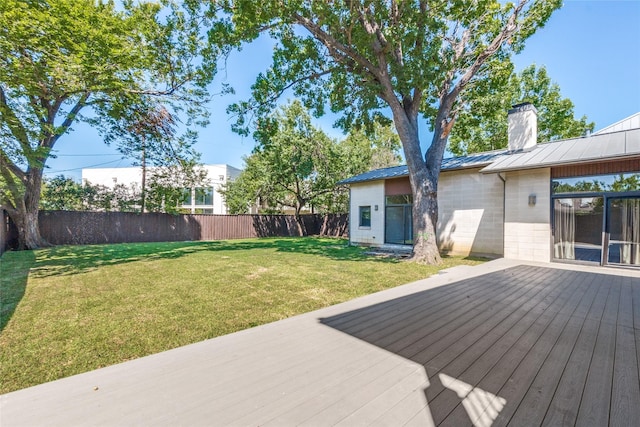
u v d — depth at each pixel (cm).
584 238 719
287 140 1808
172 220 1636
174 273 653
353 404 181
